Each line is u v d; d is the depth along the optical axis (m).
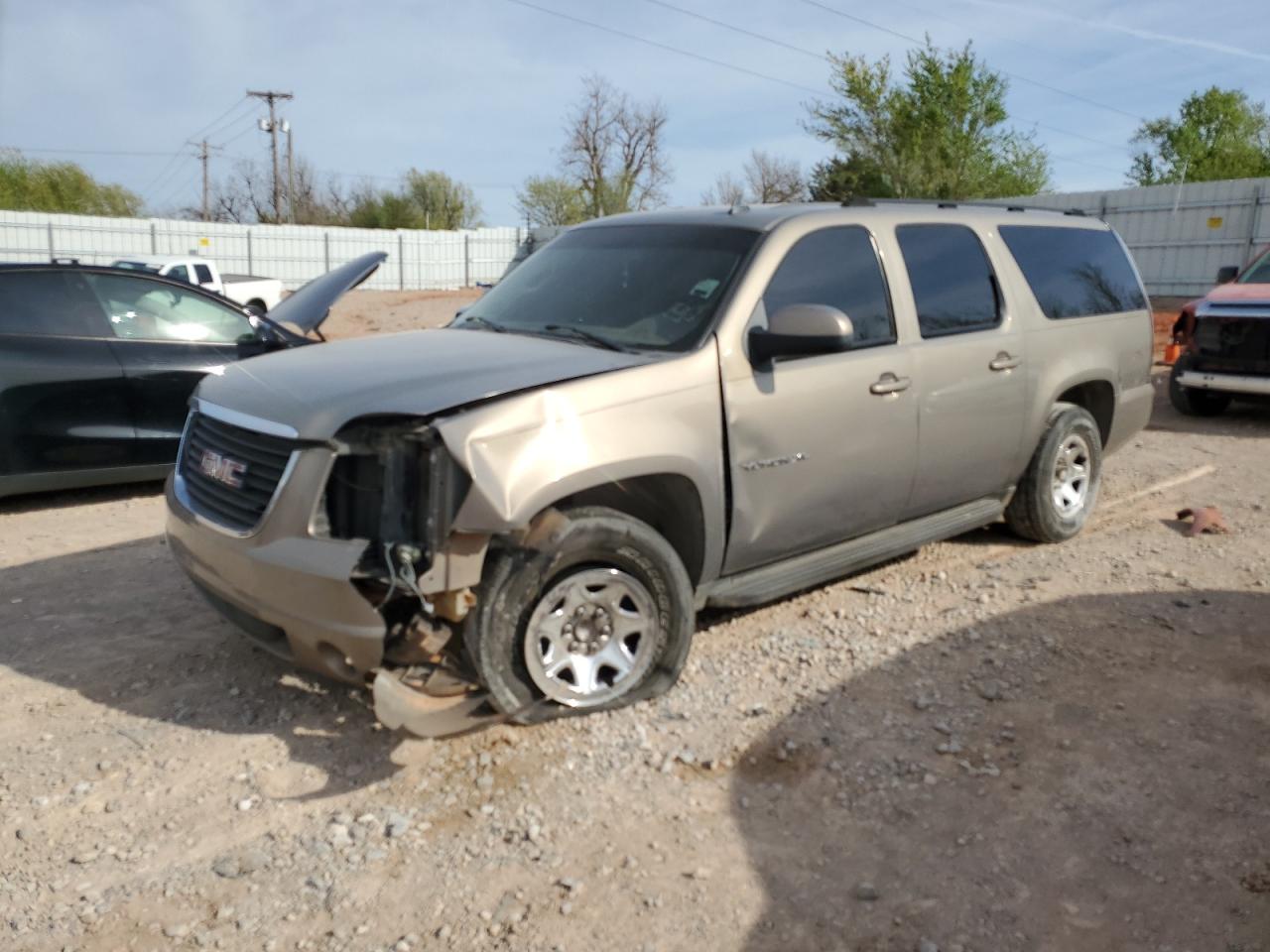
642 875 3.04
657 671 4.06
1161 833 3.23
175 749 3.72
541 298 4.79
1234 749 3.71
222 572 3.73
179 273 20.98
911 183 36.12
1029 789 3.46
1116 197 32.09
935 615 4.95
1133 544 6.04
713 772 3.57
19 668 4.37
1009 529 6.12
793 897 2.94
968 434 5.20
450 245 46.59
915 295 4.97
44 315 6.84
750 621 4.87
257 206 65.19
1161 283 31.53
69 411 6.86
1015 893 2.96
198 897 2.95
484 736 3.75
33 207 50.41
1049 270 5.86
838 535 4.78
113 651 4.54
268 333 7.82
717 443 4.07
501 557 3.56
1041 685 4.20
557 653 3.77
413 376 3.71
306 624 3.47
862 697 4.10
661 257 4.65
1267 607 5.01
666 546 3.90
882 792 3.45
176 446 7.28
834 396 4.47
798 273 4.50
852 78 36.03
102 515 6.86
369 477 3.47
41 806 3.37
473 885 3.00
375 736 3.80
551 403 3.61
